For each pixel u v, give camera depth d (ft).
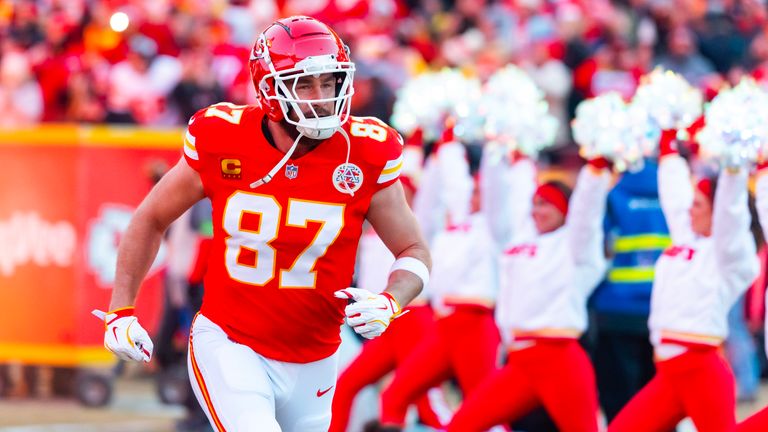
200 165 29.37
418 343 48.55
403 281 29.66
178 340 64.13
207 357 29.94
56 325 64.39
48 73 80.07
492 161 46.06
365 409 51.49
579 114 41.39
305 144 29.14
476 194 48.14
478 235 47.39
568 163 59.21
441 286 47.50
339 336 30.99
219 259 29.96
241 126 29.19
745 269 38.32
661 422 39.81
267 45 28.50
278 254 29.40
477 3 89.61
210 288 30.32
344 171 29.22
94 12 84.48
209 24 84.64
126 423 58.70
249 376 29.45
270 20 89.51
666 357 39.45
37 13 86.12
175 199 30.04
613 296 46.29
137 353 29.63
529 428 46.98
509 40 87.25
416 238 30.27
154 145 64.90
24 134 64.34
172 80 80.02
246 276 29.63
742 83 37.58
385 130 29.71
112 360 64.64
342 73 28.86
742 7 86.63
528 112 45.98
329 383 30.91
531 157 48.52
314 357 30.37
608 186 43.01
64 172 64.23
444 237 48.19
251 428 28.58
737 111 36.52
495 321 47.78
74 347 64.08
